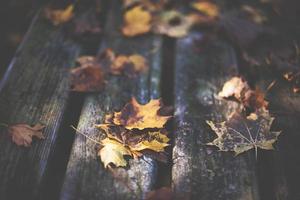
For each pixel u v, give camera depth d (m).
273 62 1.14
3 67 1.29
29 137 0.96
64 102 1.03
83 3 1.28
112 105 1.03
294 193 0.91
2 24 1.37
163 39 1.20
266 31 1.21
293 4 1.30
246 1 1.29
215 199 0.89
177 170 0.92
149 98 1.05
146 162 0.93
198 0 1.28
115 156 0.93
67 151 0.99
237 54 1.17
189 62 1.13
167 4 1.26
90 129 0.98
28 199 0.89
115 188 0.90
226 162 0.94
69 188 0.89
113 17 1.25
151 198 0.88
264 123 1.00
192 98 1.05
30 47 1.15
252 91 1.05
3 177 0.91
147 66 1.12
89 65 1.11
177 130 0.98
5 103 1.02
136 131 0.97
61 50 1.15
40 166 0.93
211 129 0.99
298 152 0.97
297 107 1.04
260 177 0.96
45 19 1.23
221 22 1.22
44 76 1.08
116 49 1.16
